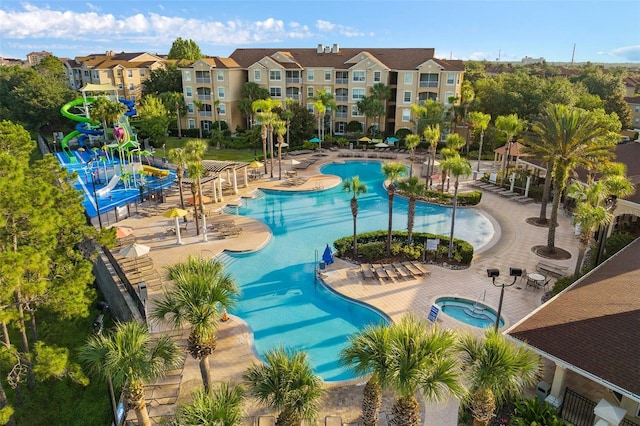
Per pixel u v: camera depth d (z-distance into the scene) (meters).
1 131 26.92
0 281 15.18
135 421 15.62
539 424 13.80
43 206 18.94
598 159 30.31
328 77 77.00
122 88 104.88
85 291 20.20
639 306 15.56
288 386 11.74
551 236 29.66
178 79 88.94
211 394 12.62
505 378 11.29
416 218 38.72
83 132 64.69
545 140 30.67
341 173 56.31
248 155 65.31
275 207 42.41
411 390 10.88
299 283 26.81
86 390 20.34
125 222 36.72
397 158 62.97
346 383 17.42
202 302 14.20
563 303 17.12
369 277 26.28
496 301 23.48
